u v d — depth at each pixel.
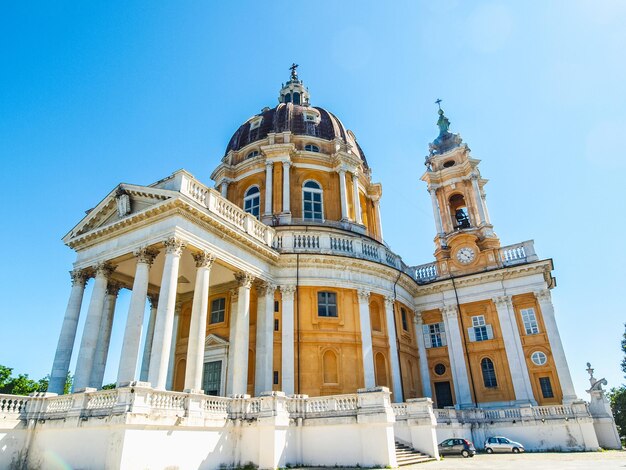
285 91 40.66
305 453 16.48
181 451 13.98
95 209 20.81
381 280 26.31
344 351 23.14
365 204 34.31
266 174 30.25
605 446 22.89
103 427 13.24
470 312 29.25
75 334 19.95
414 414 18.77
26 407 15.89
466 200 33.41
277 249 23.94
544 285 27.41
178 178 18.45
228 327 23.39
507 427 23.73
